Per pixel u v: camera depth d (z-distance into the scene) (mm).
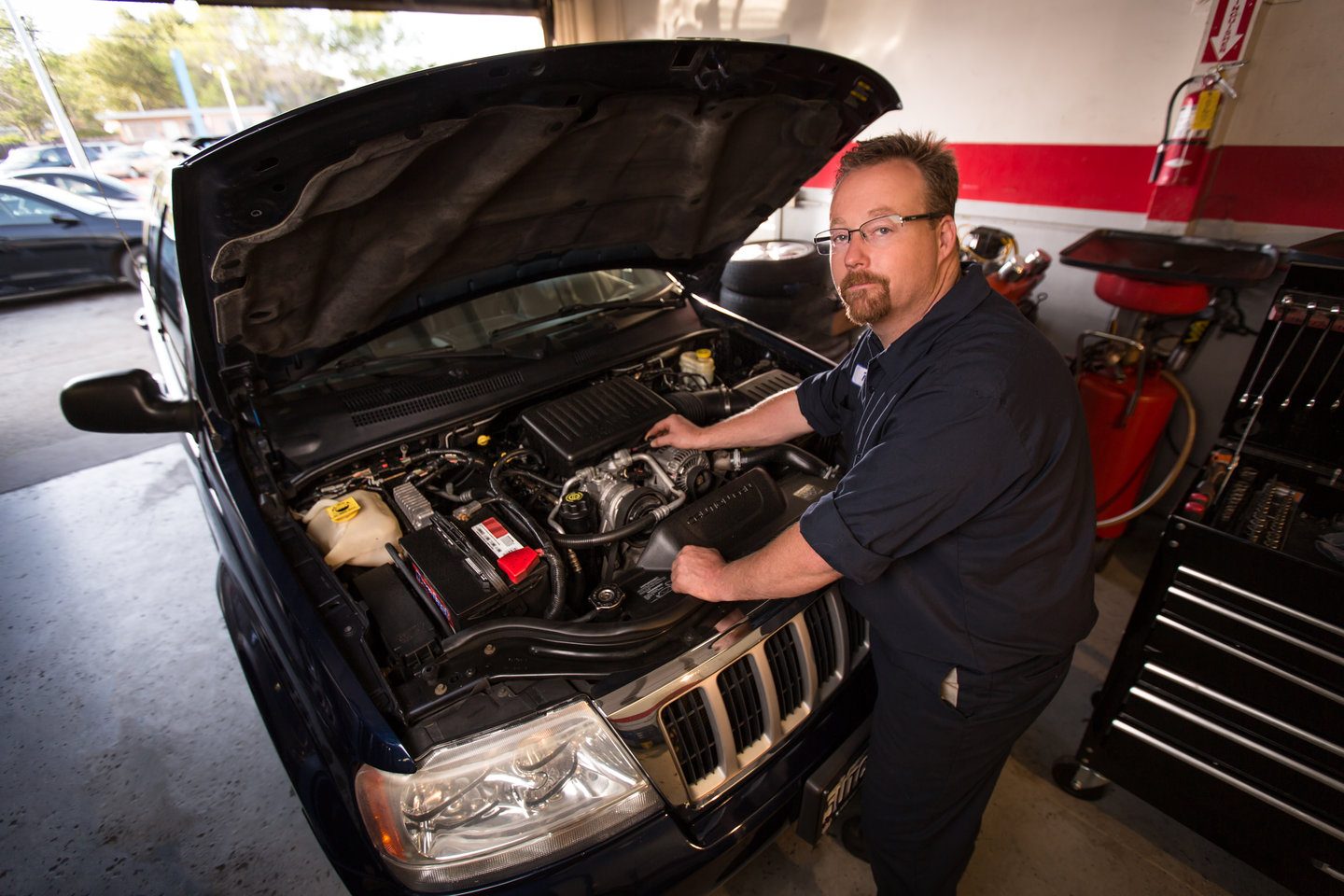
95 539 2807
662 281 2277
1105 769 1639
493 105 1080
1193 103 2307
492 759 1016
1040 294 3047
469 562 1264
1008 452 949
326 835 1129
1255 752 1402
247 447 1476
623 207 1655
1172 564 1457
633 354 1939
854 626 1402
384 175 1086
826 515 994
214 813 1698
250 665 1448
